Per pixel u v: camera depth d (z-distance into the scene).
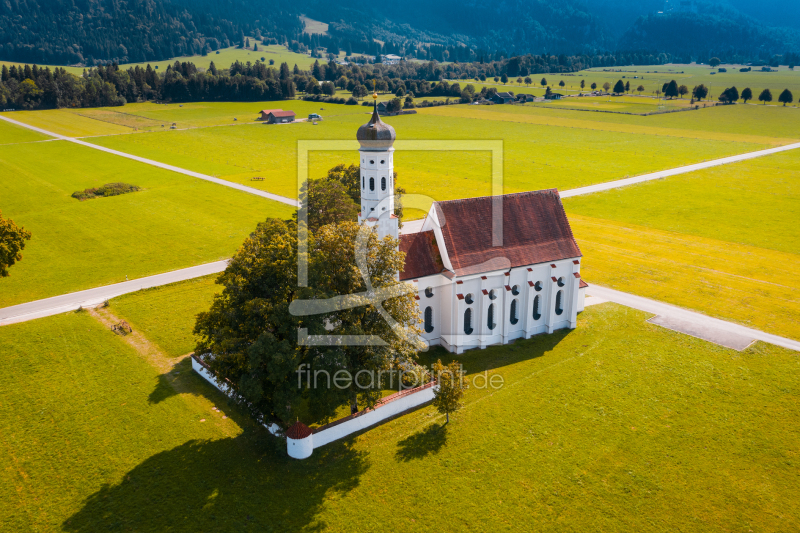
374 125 59.09
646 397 57.47
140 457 49.22
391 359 53.47
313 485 46.44
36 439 51.34
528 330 70.25
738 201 130.00
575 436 51.91
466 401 57.44
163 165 172.50
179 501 44.66
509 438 51.84
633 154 184.25
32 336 69.62
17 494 45.22
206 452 49.94
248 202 130.50
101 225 114.06
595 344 68.31
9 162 172.38
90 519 42.94
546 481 46.69
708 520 42.78
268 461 49.06
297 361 48.09
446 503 44.59
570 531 41.94
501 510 43.88
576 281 70.88
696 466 48.09
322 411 50.88
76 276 88.88
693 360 64.25
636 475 47.19
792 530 41.84
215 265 93.06
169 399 57.25
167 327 72.06
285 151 196.25
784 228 111.81
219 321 52.94
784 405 55.91
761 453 49.47
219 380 51.94
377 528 42.31
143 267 92.50
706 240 105.75
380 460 49.31
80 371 62.12
